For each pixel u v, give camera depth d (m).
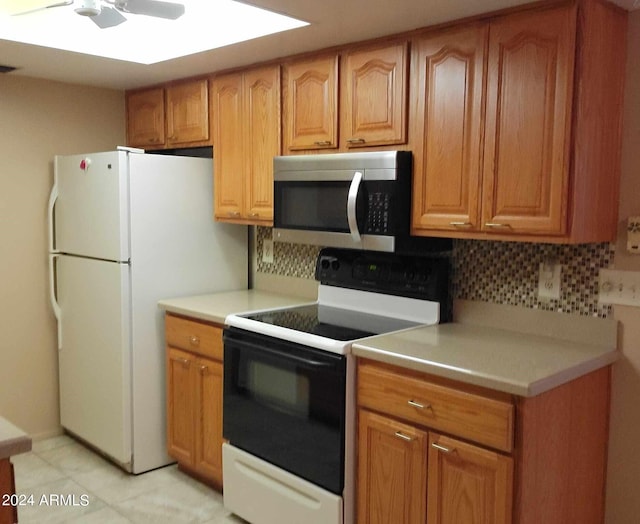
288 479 2.47
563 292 2.31
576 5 1.93
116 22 2.29
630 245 2.13
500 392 1.86
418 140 2.38
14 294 3.49
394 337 2.34
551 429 1.94
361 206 2.50
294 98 2.81
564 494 2.05
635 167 2.13
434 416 2.02
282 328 2.51
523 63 2.06
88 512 2.81
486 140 2.17
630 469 2.20
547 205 2.04
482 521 1.92
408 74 2.39
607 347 2.21
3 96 3.38
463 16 2.18
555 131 2.00
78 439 3.63
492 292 2.51
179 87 3.43
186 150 3.57
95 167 3.16
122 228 3.04
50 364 3.65
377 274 2.78
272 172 2.94
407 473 2.12
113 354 3.14
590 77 1.98
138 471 3.20
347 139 2.62
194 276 3.35
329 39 2.51
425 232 2.39
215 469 2.94
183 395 3.09
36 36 2.72
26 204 3.50
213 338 2.87
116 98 3.82
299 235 2.80
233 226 3.50
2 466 1.37
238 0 2.04
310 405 2.37
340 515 2.29
